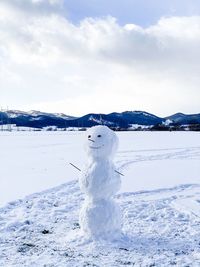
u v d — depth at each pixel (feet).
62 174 23.59
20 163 29.71
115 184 10.19
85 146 10.42
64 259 8.80
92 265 8.41
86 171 10.19
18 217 12.96
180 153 39.24
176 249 9.65
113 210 10.07
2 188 18.54
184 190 18.85
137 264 8.50
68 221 12.54
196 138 72.90
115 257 8.94
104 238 9.96
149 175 23.77
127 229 11.57
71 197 16.76
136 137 77.97
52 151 41.45
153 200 16.08
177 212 13.97
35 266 8.34
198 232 11.21
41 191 17.58
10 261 8.68
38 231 11.31
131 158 33.88
